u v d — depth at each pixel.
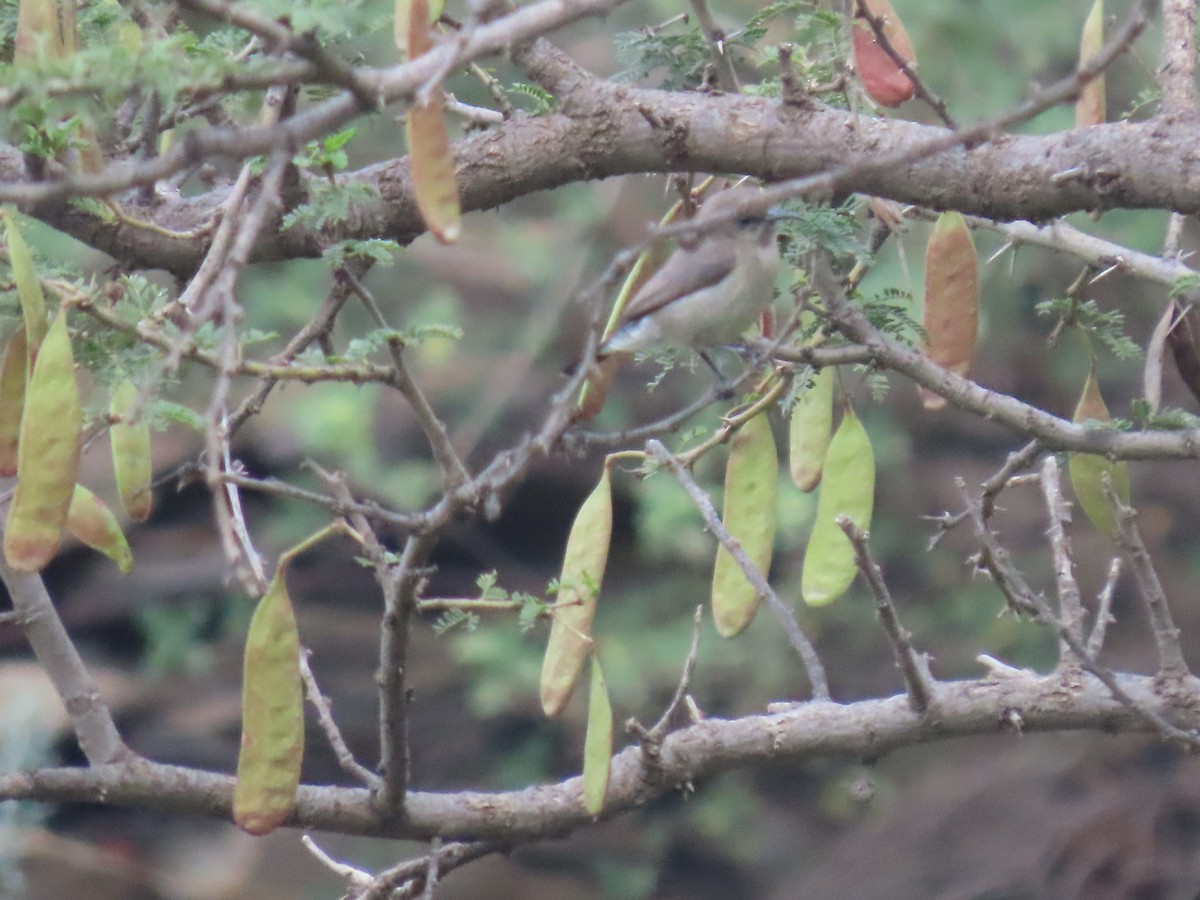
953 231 7.28
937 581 21.09
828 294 6.74
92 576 21.69
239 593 21.31
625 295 7.23
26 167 6.04
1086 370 19.78
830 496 6.99
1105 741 19.17
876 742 7.35
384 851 20.12
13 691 17.86
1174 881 17.69
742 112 6.62
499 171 6.75
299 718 5.66
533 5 4.71
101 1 6.41
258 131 4.41
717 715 20.62
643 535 20.56
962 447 21.67
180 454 20.11
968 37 17.28
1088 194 6.26
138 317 5.61
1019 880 18.05
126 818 20.11
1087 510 7.50
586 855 21.22
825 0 7.17
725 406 19.44
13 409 5.59
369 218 6.81
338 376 5.53
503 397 19.69
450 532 22.25
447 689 21.66
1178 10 7.16
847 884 19.00
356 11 4.84
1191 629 20.27
